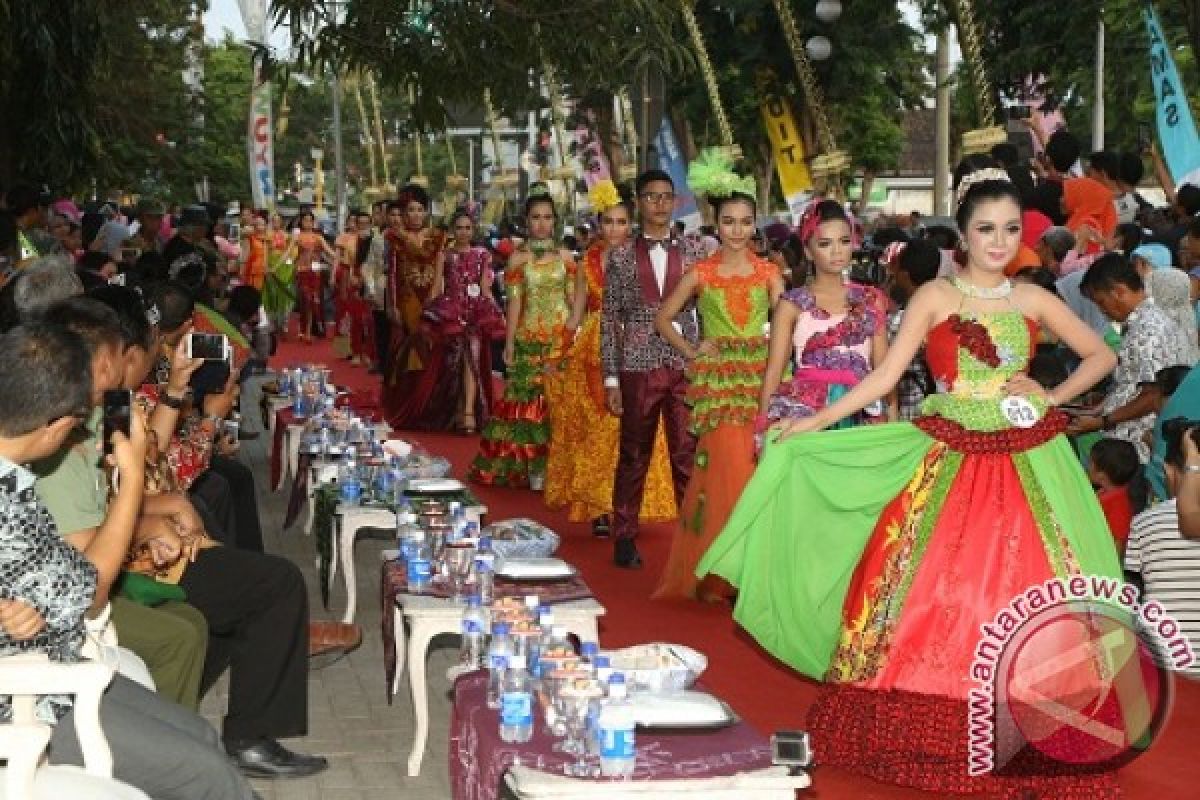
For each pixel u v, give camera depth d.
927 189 66.56
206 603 6.83
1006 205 6.73
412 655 6.83
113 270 12.99
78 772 4.71
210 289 14.00
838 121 32.03
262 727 6.84
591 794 4.82
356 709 7.86
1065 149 13.48
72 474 5.69
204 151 41.53
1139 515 8.40
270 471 14.80
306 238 29.19
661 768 4.98
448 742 7.34
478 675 5.98
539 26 12.05
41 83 15.15
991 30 25.20
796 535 7.07
